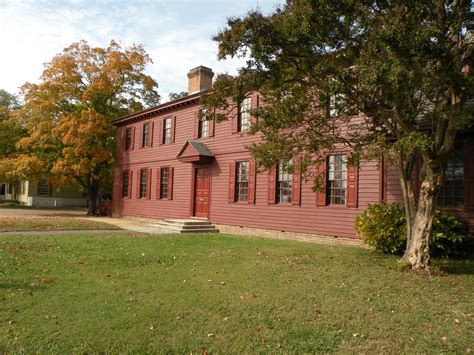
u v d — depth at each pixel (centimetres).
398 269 794
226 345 447
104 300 593
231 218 1617
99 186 2947
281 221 1409
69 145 2598
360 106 782
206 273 777
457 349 433
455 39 770
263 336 471
